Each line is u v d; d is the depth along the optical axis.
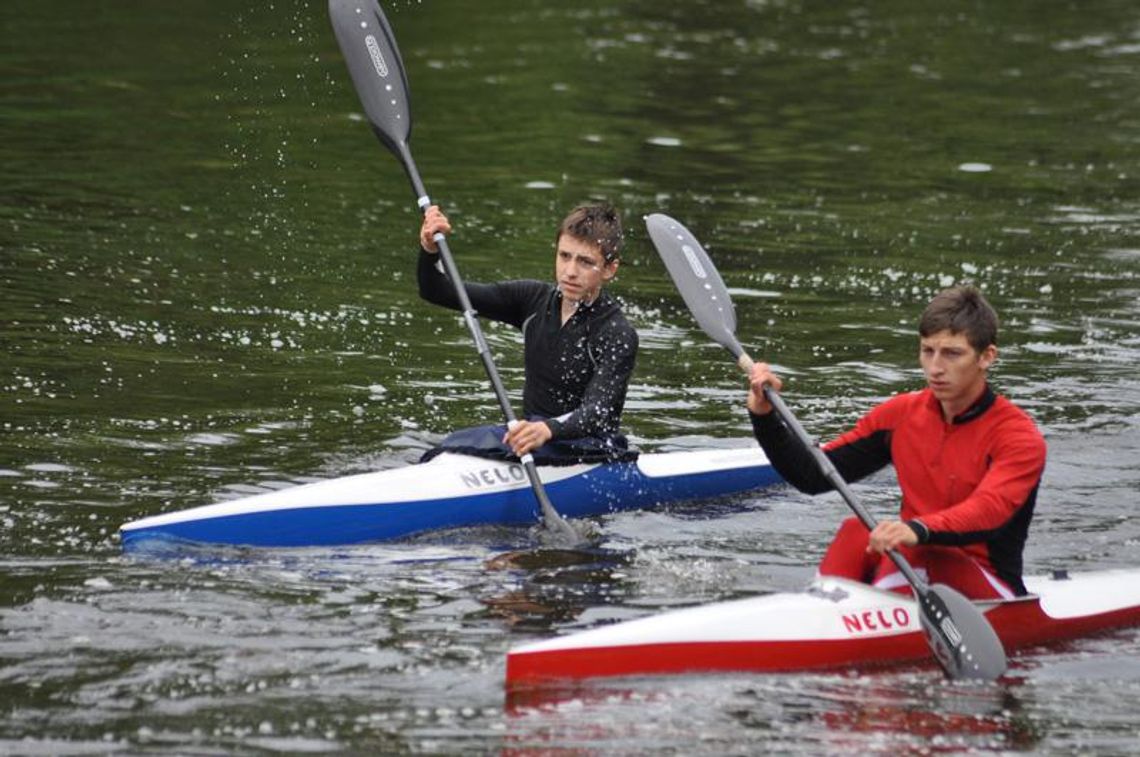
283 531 23.08
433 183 52.72
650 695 17.64
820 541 23.97
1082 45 89.06
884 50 85.38
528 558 22.83
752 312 38.44
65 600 20.00
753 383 21.00
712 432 29.42
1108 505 25.52
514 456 25.27
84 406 28.98
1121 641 20.14
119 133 56.41
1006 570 20.05
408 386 31.84
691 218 48.91
